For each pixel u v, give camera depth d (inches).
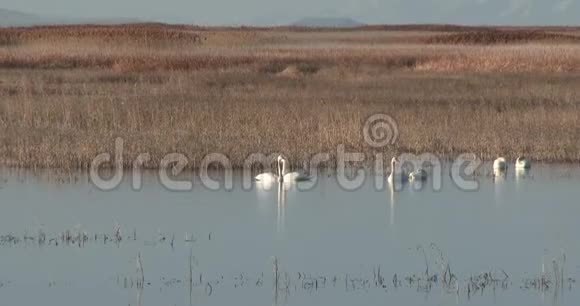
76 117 4557.1
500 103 5418.3
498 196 3425.2
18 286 2377.0
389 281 2449.6
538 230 2938.0
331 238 2854.3
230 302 2273.6
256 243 2795.3
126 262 2591.0
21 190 3444.9
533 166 3981.3
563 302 2287.2
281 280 2449.6
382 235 2893.7
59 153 3860.7
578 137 4323.3
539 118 4628.4
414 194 3491.6
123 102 4950.8
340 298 2311.8
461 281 2445.9
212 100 5275.6
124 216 3095.5
